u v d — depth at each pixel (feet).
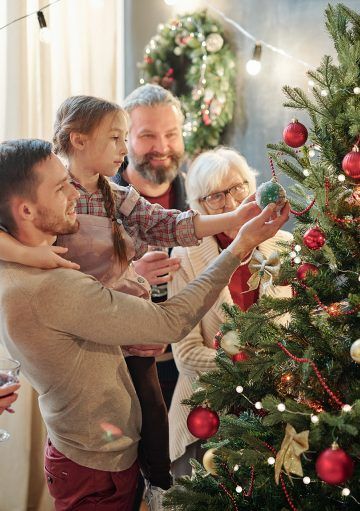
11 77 10.75
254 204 6.61
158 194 9.73
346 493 4.91
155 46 12.25
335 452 4.74
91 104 6.46
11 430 10.98
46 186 5.63
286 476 5.55
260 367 5.47
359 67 5.39
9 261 5.68
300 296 5.63
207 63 11.64
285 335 5.65
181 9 12.42
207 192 7.97
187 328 5.88
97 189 6.65
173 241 6.93
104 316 5.58
